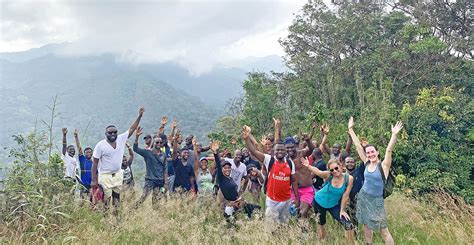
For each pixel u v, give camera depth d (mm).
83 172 8422
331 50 24422
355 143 6750
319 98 22000
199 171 8531
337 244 6031
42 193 6617
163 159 8102
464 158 14078
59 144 7910
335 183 6027
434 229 6691
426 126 14328
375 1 24844
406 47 21203
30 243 5867
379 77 19453
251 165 8734
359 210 5883
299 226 6020
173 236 6102
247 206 7152
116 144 7340
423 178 13016
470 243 6152
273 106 22875
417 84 20688
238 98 24594
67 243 5820
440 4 22656
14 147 7184
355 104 19828
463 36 22688
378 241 6387
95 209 6891
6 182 6809
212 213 7031
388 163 5844
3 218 6363
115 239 5918
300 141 8680
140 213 6547
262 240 5547
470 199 12648
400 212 7320
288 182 6359
